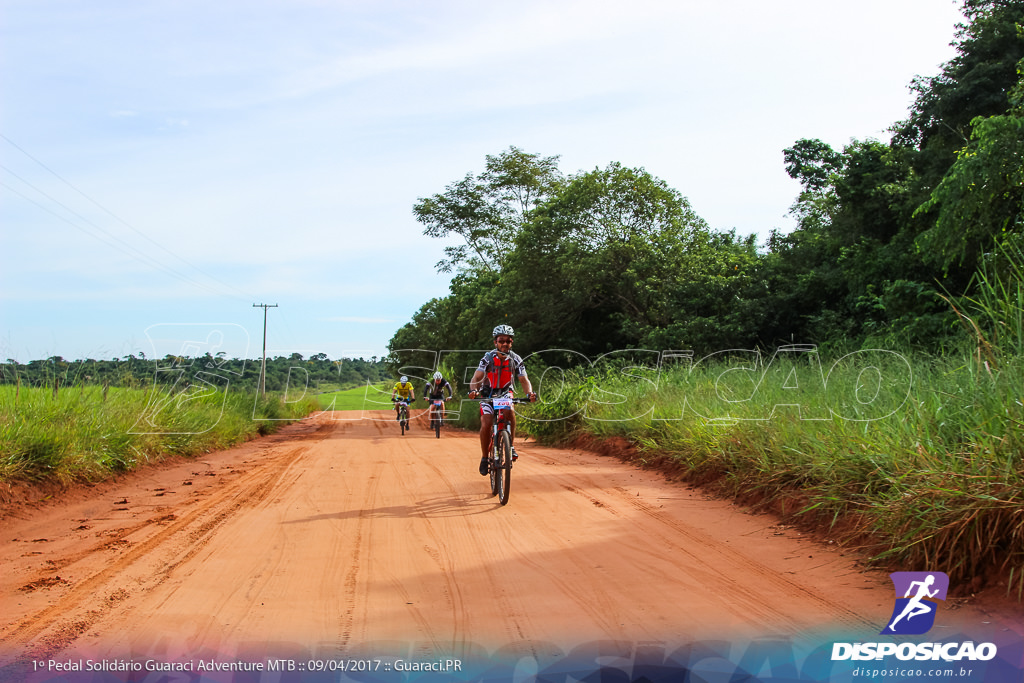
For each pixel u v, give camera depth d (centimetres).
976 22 1647
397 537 629
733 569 516
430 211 3916
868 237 1862
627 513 712
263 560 557
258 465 1214
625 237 2380
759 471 747
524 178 3803
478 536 629
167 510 773
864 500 578
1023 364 537
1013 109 1307
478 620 423
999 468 458
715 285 2058
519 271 2573
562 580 498
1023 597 408
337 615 434
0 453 779
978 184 1212
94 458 954
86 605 453
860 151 1938
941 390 610
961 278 1494
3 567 544
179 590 483
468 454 1325
